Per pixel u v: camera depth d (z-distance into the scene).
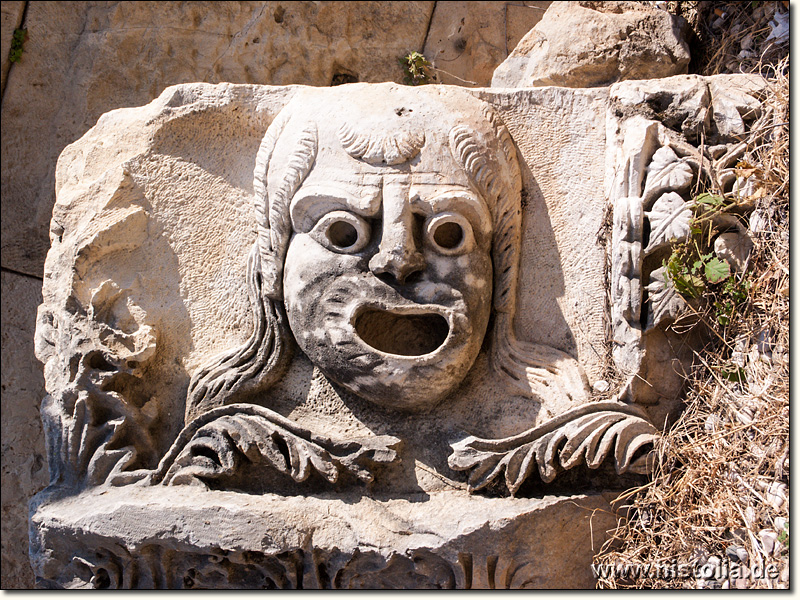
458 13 2.81
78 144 2.14
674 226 1.77
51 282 1.99
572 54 2.29
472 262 1.81
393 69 2.83
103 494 1.84
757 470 1.72
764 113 1.84
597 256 1.92
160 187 2.02
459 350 1.77
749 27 2.23
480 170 1.82
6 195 2.80
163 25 2.78
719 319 1.80
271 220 1.87
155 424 1.93
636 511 1.81
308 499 1.79
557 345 1.91
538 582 1.76
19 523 2.68
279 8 2.80
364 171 1.78
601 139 1.95
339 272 1.78
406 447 1.85
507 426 1.84
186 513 1.75
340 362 1.78
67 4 2.80
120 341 1.91
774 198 1.79
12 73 2.79
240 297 1.99
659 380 1.84
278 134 1.90
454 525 1.72
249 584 1.82
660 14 2.29
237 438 1.82
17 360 2.77
